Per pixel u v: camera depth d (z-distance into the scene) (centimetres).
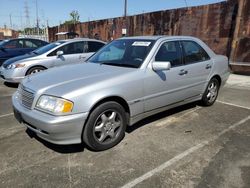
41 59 769
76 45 833
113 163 323
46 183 283
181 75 452
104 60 455
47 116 312
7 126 442
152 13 1509
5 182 284
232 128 440
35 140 385
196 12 1232
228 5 1084
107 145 356
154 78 402
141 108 394
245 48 1002
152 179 291
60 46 802
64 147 363
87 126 331
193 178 293
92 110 333
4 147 364
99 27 2077
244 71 1013
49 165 319
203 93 532
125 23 1759
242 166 317
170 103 448
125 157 338
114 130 363
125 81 364
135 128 433
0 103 589
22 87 367
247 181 287
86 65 435
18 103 365
